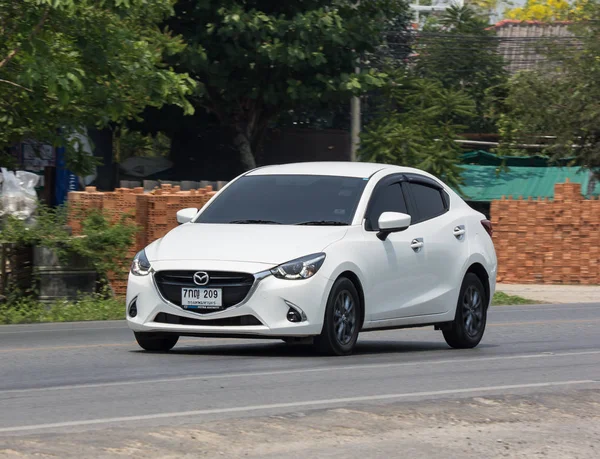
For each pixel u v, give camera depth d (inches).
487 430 617.6
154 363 903.7
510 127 3339.1
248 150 2898.6
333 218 981.2
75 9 1544.0
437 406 679.1
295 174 1047.6
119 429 582.2
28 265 1601.9
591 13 3309.5
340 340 939.3
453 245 1096.8
